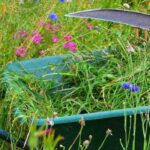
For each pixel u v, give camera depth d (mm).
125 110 2039
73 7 3541
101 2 3729
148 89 2441
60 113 2383
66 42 3002
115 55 2680
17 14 3262
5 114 2486
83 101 2469
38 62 2553
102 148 2141
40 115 2227
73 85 2562
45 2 3436
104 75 2518
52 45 3180
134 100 2383
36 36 3102
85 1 3656
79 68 2568
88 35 3332
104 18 2072
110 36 3234
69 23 3426
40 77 2523
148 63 2566
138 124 2125
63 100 2467
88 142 2012
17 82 2391
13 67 2508
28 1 3459
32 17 3322
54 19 3145
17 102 2246
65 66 2582
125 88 2332
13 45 3072
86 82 2516
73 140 2072
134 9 3678
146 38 2838
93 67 2584
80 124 2012
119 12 2082
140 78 2480
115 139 2121
